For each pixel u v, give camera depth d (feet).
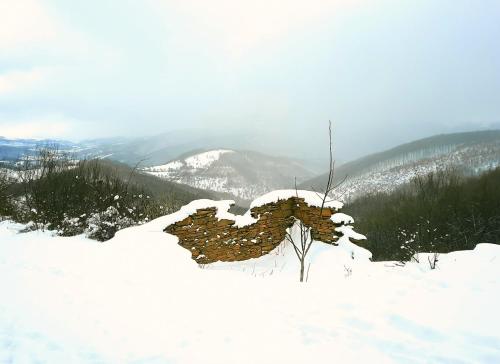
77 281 18.78
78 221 42.47
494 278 17.08
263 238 36.73
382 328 13.17
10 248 26.35
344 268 27.58
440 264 21.42
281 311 15.02
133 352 11.69
